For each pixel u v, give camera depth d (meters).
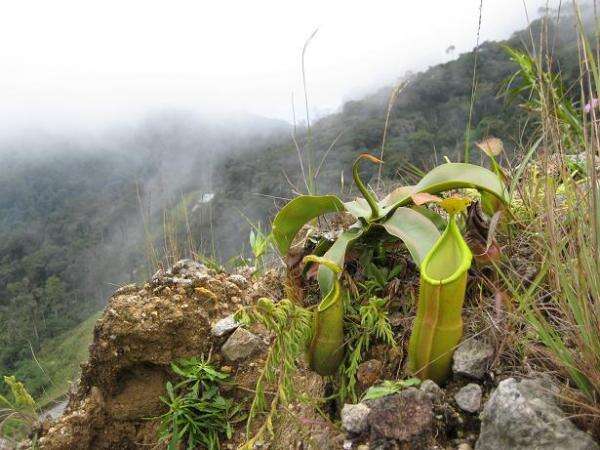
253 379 2.26
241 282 2.73
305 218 2.36
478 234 2.02
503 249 2.18
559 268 1.65
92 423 2.30
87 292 30.12
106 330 2.33
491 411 1.43
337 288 1.90
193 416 2.20
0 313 31.28
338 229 2.74
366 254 2.29
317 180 3.49
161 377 2.39
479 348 1.76
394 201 2.32
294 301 2.42
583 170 2.35
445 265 1.66
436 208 2.69
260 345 2.34
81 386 2.39
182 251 3.54
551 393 1.43
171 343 2.35
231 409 2.24
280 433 2.02
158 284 2.50
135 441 2.34
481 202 2.24
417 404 1.57
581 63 1.67
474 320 1.90
